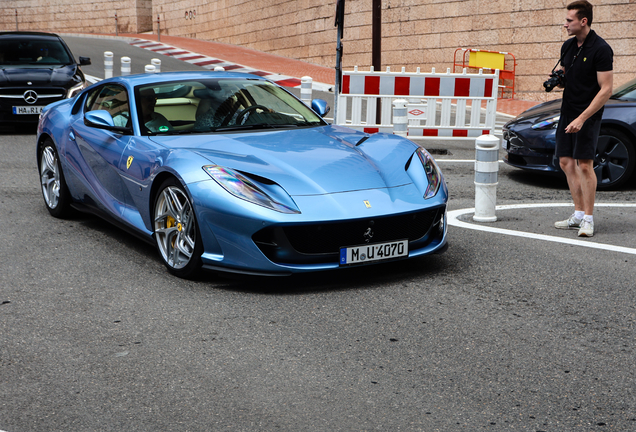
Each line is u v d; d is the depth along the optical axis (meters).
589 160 5.14
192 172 4.04
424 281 4.18
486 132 9.98
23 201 6.39
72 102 5.93
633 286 4.09
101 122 4.79
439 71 18.84
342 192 3.98
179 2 35.91
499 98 16.95
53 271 4.36
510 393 2.79
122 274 4.30
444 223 4.34
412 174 4.33
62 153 5.52
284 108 5.20
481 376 2.94
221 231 3.91
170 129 4.73
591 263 4.55
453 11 18.16
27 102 10.19
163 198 4.31
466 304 3.79
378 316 3.62
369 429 2.51
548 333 3.40
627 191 7.13
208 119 4.84
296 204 3.85
